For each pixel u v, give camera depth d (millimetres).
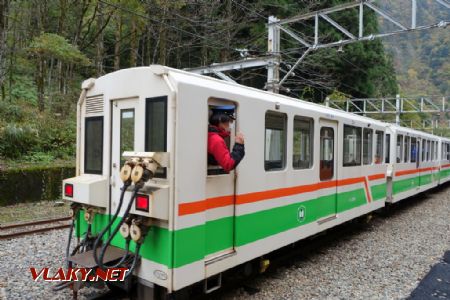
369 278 5496
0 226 7273
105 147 4148
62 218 8219
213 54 19734
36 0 16094
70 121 14227
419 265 6164
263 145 4629
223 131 3924
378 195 8742
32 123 12805
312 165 5785
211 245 3904
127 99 3961
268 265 5316
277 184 4898
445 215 10969
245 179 4320
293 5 19297
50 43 12633
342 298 4734
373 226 9203
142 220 3443
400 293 4969
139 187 3332
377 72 25625
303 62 18719
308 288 5012
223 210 4047
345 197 6961
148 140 3682
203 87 3695
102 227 4207
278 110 4879
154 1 15430
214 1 17016
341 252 6809
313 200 5812
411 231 8688
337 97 22047
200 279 3672
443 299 4828
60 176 10992
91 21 16125
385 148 9242
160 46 18391
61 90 16906
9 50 15445
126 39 19312
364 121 7781
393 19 8859
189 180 3529
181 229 3453
